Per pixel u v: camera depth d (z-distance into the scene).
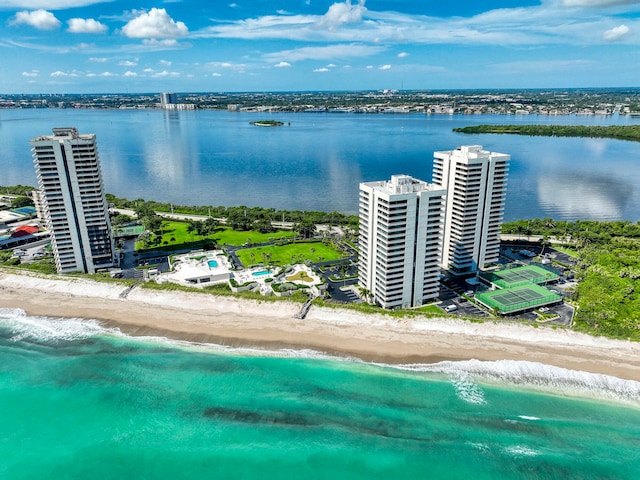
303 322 153.50
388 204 147.62
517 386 122.69
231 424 111.50
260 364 133.75
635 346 135.38
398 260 156.75
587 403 116.38
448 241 198.62
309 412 114.69
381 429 109.31
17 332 152.88
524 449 103.19
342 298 173.25
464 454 102.19
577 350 135.25
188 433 109.25
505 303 161.38
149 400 119.94
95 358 138.00
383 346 140.38
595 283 171.38
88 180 189.88
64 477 99.12
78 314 163.88
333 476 97.69
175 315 160.75
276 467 99.75
